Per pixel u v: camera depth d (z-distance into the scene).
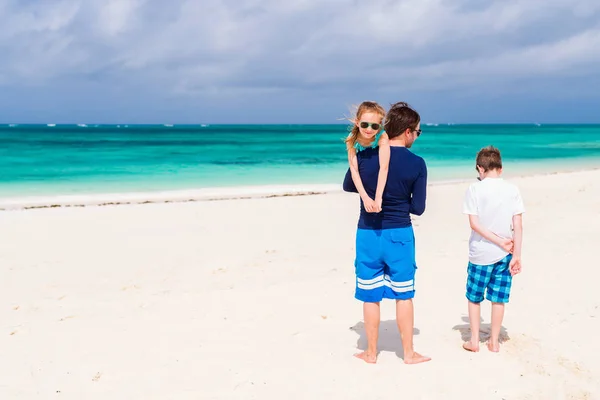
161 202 13.05
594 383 3.58
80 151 38.25
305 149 42.19
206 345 4.27
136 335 4.52
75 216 10.85
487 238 3.93
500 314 4.04
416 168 3.60
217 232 9.33
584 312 4.87
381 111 3.55
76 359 4.02
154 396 3.44
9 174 21.34
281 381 3.62
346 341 4.35
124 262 7.29
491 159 4.04
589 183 15.51
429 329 4.61
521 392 3.45
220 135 87.94
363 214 3.77
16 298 5.71
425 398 3.38
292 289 5.86
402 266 3.74
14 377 3.73
